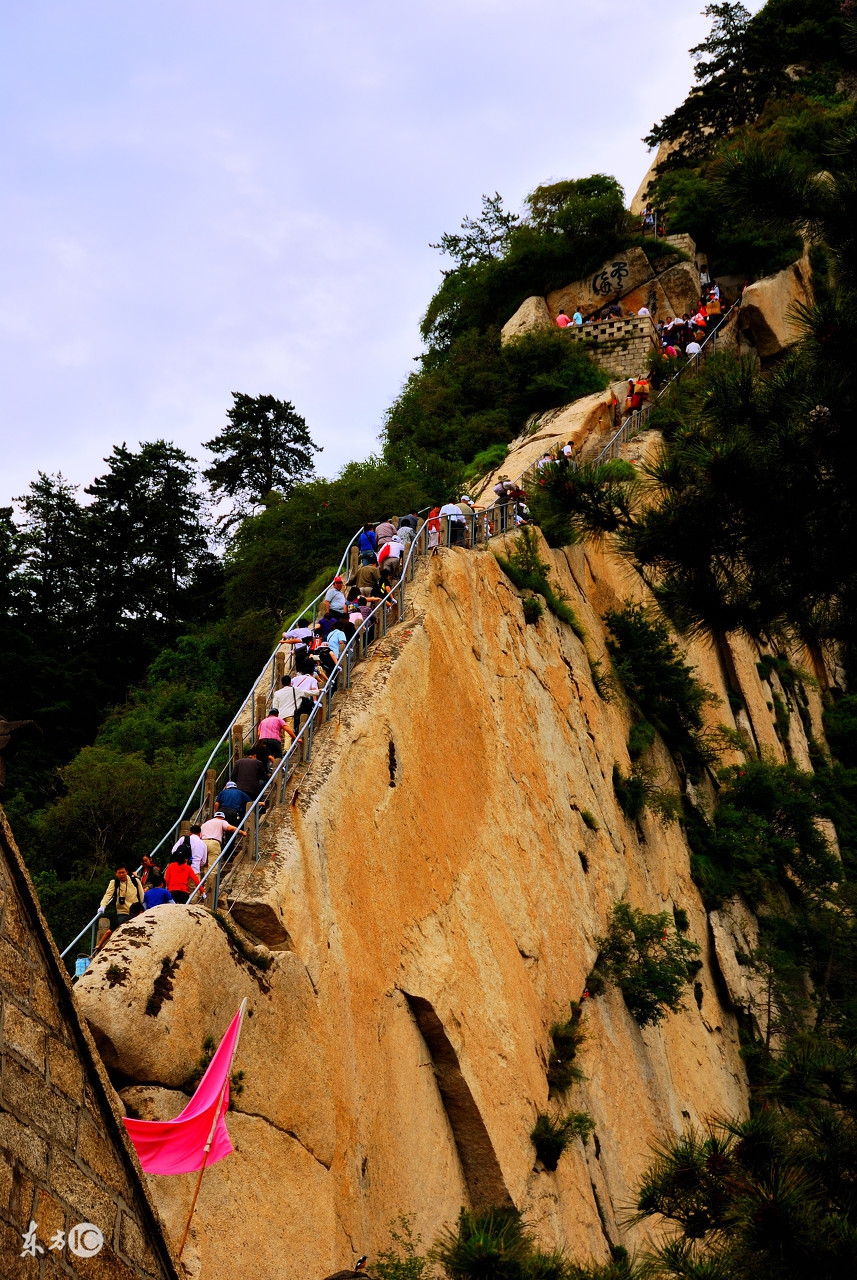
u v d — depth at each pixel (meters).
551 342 47.56
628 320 48.62
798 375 14.13
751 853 35.12
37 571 56.19
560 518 15.48
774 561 14.13
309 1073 14.91
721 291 53.19
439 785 22.20
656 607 35.97
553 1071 22.66
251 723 21.28
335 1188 15.01
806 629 14.44
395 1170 17.02
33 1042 7.25
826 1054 13.84
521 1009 22.20
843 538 13.75
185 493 61.78
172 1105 12.30
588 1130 21.72
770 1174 11.25
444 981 19.73
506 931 22.80
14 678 44.75
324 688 19.92
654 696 35.41
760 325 49.56
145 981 12.59
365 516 40.09
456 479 42.53
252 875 16.05
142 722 40.59
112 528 58.59
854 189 14.51
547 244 53.09
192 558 60.66
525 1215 19.67
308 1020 15.27
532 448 40.91
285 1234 13.38
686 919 32.09
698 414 14.94
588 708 30.83
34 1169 7.04
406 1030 18.55
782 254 53.09
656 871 31.53
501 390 47.50
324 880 17.50
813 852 36.81
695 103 71.00
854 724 48.75
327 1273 13.84
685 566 14.49
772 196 14.98
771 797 37.03
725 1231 11.25
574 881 26.55
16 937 7.27
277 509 41.59
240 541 42.84
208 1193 12.54
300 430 63.53
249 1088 13.71
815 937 35.59
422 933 19.92
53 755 43.12
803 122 58.62
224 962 13.79
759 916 35.84
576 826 27.72
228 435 62.69
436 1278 16.30
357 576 25.02
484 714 25.11
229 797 17.05
